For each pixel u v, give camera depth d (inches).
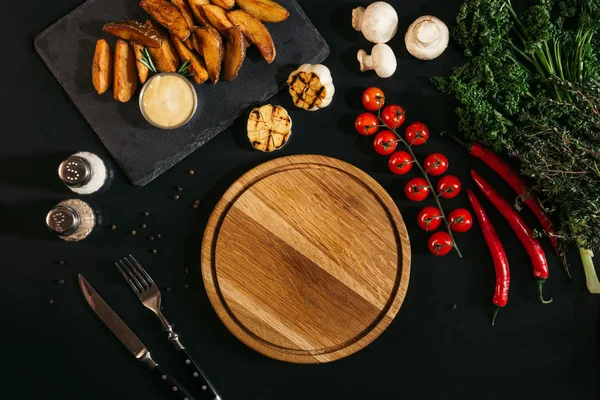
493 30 35.2
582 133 34.7
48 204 37.7
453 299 37.5
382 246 36.1
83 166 35.3
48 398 37.7
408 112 37.5
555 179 32.9
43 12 37.4
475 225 37.5
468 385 37.6
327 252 36.2
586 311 37.5
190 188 37.6
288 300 36.3
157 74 34.7
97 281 37.5
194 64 34.9
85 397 37.7
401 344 37.6
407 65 37.5
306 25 36.4
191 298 37.5
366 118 36.3
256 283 36.2
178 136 36.5
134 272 37.1
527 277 37.5
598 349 37.5
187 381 37.4
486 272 37.4
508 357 37.6
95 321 37.7
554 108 34.5
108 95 36.3
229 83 36.4
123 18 36.2
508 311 37.5
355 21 36.7
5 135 37.7
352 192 36.1
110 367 37.6
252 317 36.2
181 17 34.2
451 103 37.5
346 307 36.2
